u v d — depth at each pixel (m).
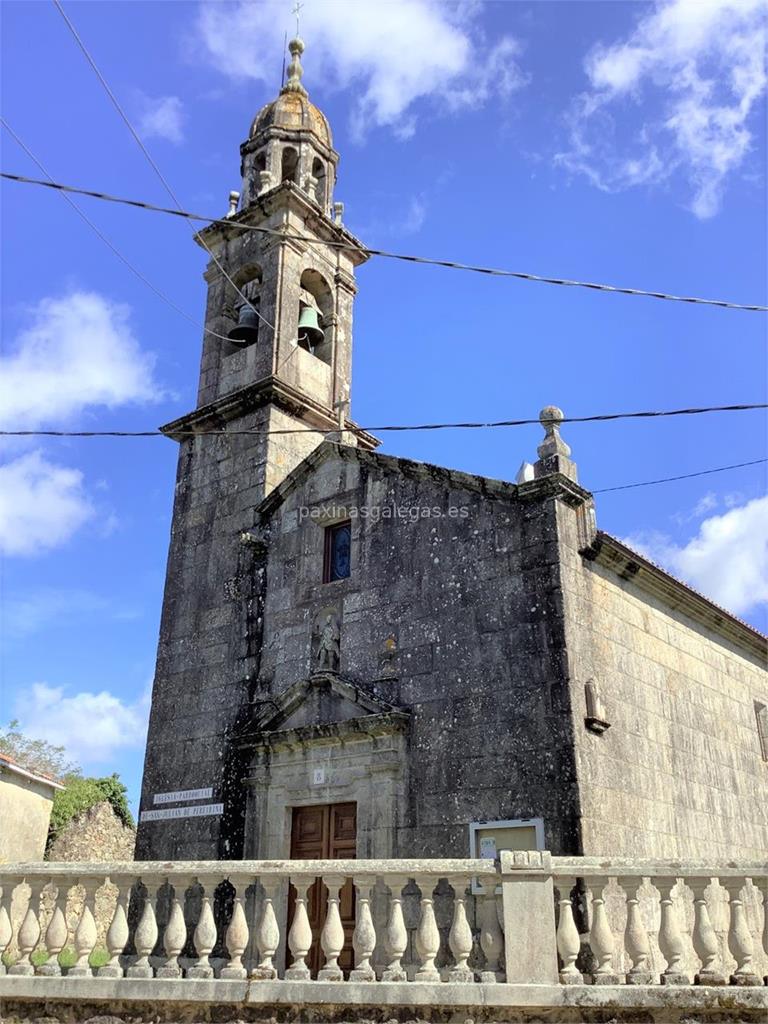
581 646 13.62
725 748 17.27
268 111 23.83
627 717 14.29
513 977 8.33
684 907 13.20
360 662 15.65
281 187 20.94
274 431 19.23
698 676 17.17
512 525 14.59
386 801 14.05
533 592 13.93
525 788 12.88
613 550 14.67
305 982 8.49
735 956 8.32
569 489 14.32
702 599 17.14
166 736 18.00
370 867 9.02
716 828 15.93
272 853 15.29
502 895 8.76
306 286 22.12
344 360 21.48
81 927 9.32
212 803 16.61
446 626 14.73
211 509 19.61
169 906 15.81
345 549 17.23
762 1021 7.83
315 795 15.14
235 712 17.14
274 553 18.05
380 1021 8.27
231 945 9.01
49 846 27.59
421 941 8.72
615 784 13.34
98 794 29.67
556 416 14.89
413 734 14.36
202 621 18.62
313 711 15.78
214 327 21.53
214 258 22.09
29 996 8.97
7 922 9.45
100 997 8.80
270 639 17.28
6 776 17.39
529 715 13.25
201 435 20.64
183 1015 8.64
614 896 12.12
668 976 8.30
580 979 8.41
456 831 13.27
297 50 24.81
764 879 8.49
